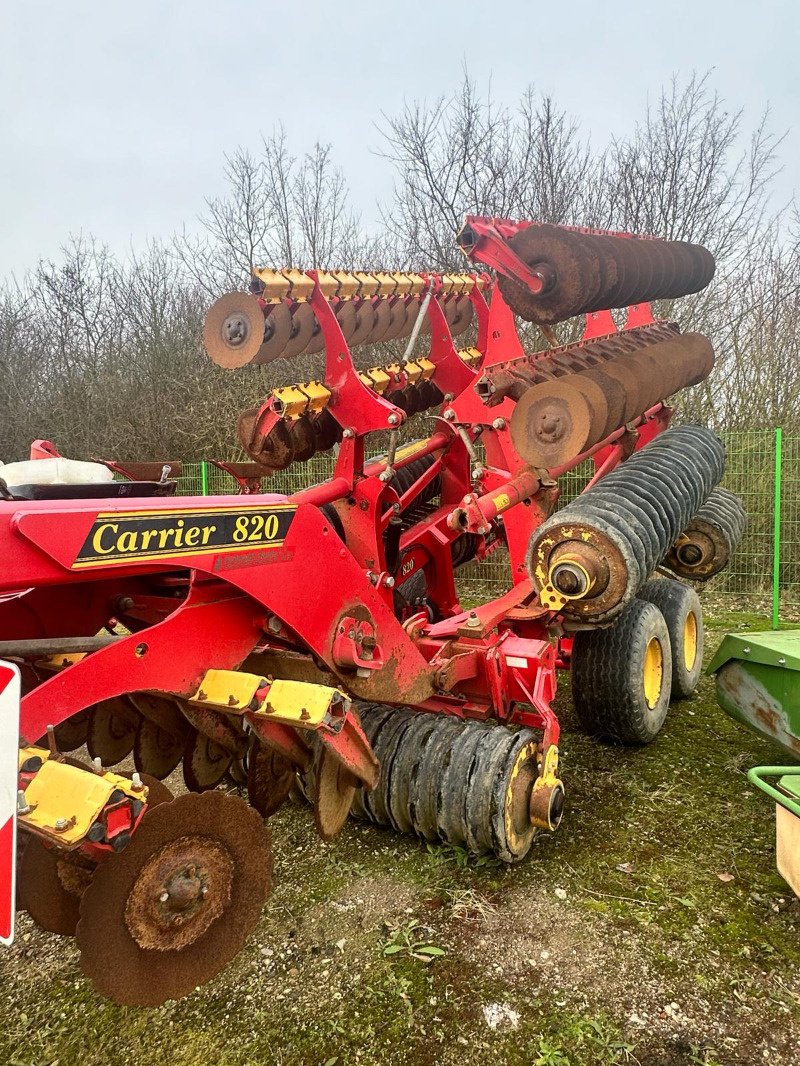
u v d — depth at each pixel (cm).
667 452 518
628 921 308
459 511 375
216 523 242
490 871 345
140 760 333
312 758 279
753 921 307
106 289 1764
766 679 411
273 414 354
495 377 400
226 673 243
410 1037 253
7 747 170
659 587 564
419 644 379
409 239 1332
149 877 190
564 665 503
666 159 1260
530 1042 249
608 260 378
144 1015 266
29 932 314
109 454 1523
